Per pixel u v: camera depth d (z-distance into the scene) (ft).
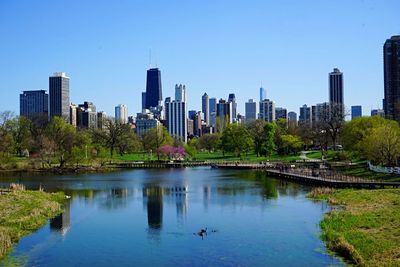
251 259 136.26
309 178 332.60
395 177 306.14
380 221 165.89
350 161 465.06
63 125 591.78
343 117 602.03
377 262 121.29
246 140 623.77
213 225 184.55
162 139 654.12
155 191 302.66
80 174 453.58
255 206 229.66
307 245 149.59
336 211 196.75
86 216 207.82
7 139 508.53
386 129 344.69
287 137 638.12
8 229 167.94
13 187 281.54
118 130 636.07
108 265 133.69
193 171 488.44
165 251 147.13
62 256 142.61
